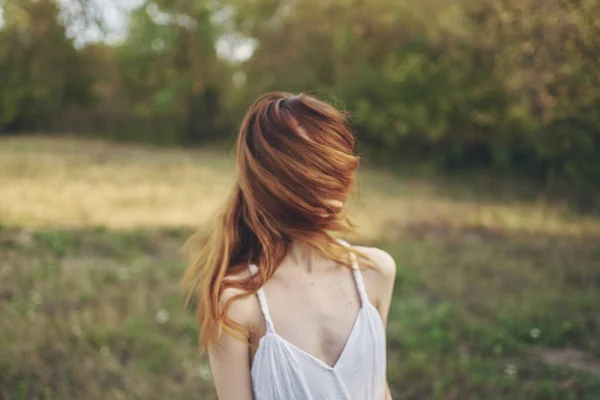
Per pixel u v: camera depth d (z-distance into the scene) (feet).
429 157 56.34
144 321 14.49
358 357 3.57
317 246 3.61
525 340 14.25
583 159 29.78
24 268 17.76
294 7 68.90
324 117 3.59
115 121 79.00
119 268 18.97
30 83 68.39
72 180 36.78
